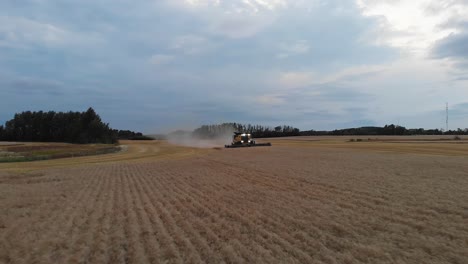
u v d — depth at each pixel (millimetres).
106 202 11633
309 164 22891
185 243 6891
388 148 42781
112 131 89375
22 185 16328
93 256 6254
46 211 10250
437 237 7000
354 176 16188
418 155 30094
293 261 5832
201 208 10305
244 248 6543
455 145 47844
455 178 14953
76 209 10469
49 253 6484
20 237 7578
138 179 18156
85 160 34344
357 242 6816
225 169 21797
